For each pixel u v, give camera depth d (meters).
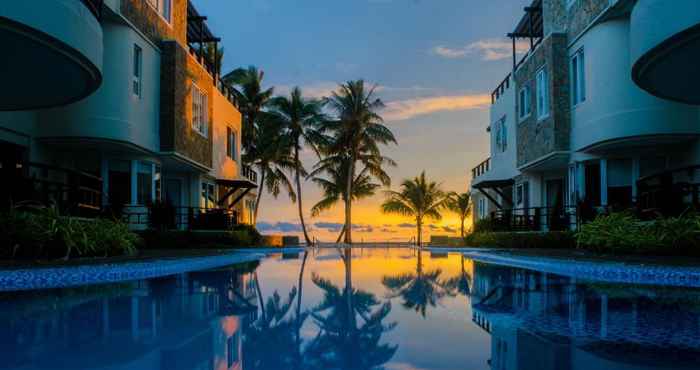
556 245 15.41
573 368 2.50
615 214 11.53
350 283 6.80
